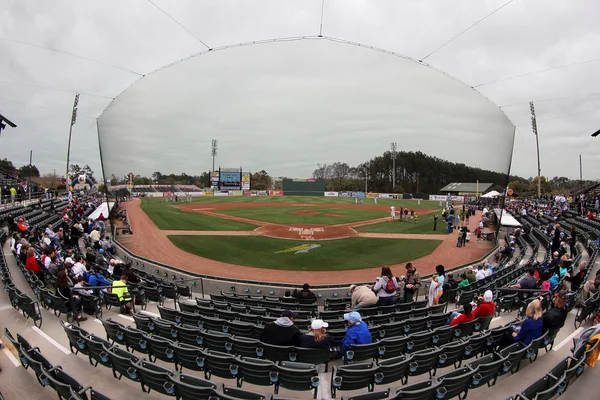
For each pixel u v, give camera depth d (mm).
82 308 10719
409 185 81688
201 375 7492
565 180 96812
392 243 26484
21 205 32375
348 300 12586
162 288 13367
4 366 7418
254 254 22297
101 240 21594
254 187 127250
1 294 12117
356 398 5141
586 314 9461
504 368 6422
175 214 43781
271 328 7371
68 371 7297
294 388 6137
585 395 6273
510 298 10914
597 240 19766
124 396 6461
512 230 31781
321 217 43281
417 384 5809
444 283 12891
